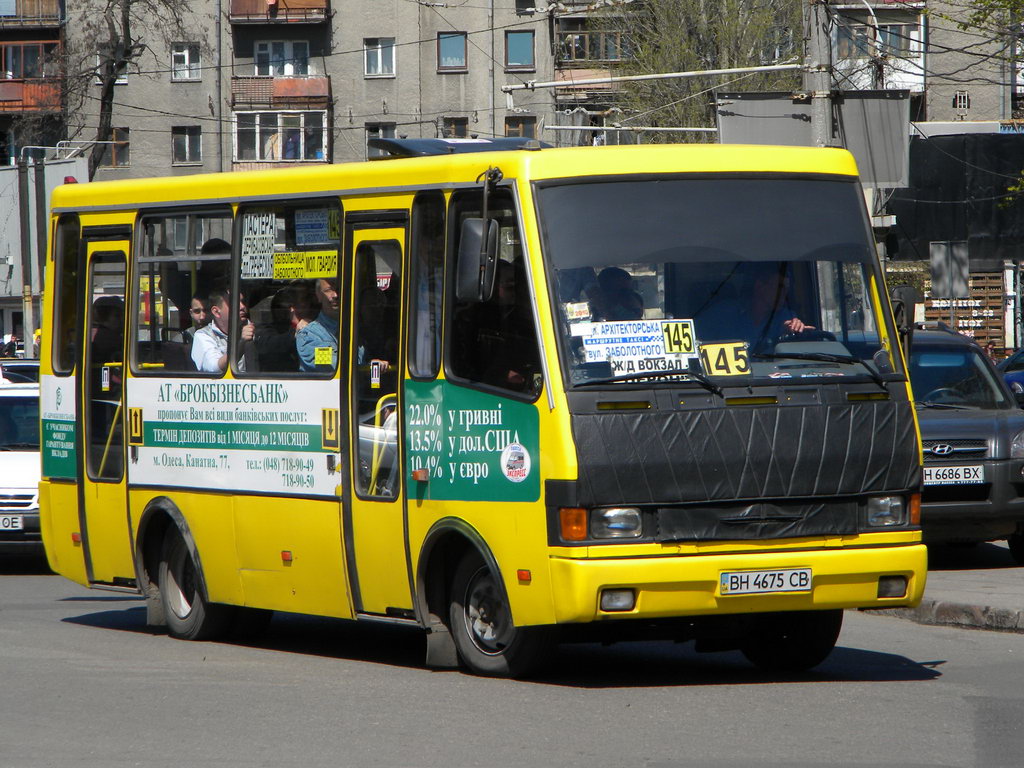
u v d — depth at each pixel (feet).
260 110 304.50
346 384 45.93
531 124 301.63
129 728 36.40
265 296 49.14
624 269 40.47
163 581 54.08
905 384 41.81
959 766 31.68
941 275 132.16
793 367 40.73
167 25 277.44
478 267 39.65
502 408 40.63
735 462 39.47
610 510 38.73
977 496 68.28
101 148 248.11
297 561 47.85
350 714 37.70
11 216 160.86
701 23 219.20
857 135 100.27
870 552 40.55
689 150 42.01
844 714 37.32
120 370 54.90
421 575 43.32
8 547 75.10
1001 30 143.33
